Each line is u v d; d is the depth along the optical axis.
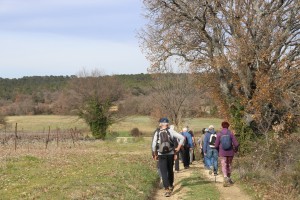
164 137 12.77
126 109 65.69
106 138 55.69
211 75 29.00
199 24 27.11
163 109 52.25
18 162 20.84
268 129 19.89
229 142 14.33
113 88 64.38
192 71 29.05
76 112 59.91
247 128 21.28
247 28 23.45
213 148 16.94
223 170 14.35
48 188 12.56
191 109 54.31
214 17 26.41
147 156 25.34
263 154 16.73
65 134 54.34
